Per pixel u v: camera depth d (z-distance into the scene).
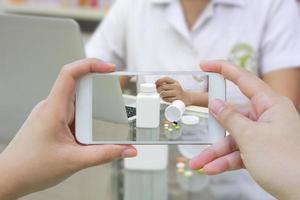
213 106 0.44
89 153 0.45
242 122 0.42
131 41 1.21
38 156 0.44
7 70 0.53
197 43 1.15
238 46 1.14
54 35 0.49
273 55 1.15
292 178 0.40
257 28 1.15
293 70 1.13
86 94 0.44
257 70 1.17
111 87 0.44
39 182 0.45
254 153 0.42
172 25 1.15
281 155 0.41
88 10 2.13
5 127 0.58
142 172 0.80
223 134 0.45
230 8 1.15
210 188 0.77
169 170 0.81
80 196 0.63
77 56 0.50
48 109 0.44
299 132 0.41
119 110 0.45
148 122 0.45
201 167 0.47
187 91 0.45
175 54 1.16
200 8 1.15
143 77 0.45
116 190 0.72
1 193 0.45
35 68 0.52
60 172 0.45
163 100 0.45
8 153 0.45
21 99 0.55
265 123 0.42
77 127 0.45
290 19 1.16
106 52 1.23
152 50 1.18
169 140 0.45
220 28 1.15
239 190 0.76
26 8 2.21
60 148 0.45
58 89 0.44
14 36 0.50
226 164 0.47
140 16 1.20
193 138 0.45
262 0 1.16
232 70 0.45
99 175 0.65
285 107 0.43
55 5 2.19
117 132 0.46
